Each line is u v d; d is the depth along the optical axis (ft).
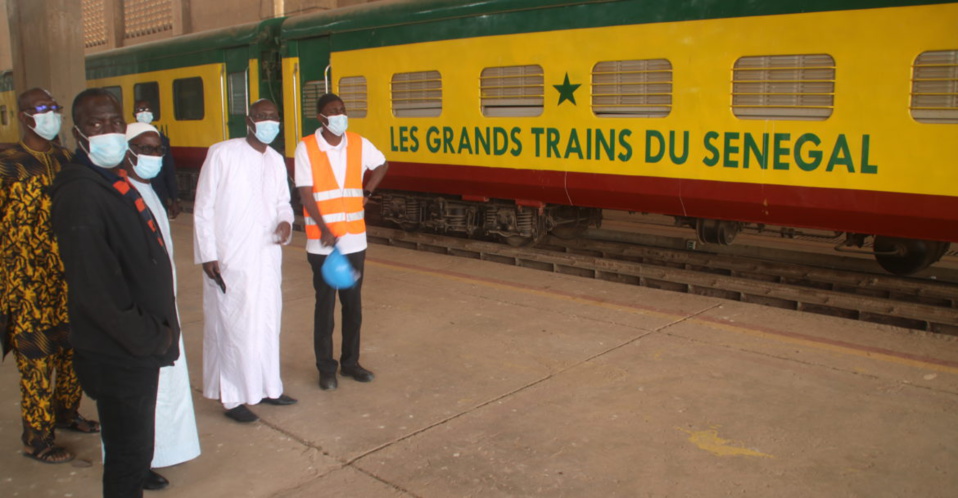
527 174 22.27
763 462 10.67
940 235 15.99
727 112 18.13
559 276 22.66
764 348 15.52
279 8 51.26
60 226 7.33
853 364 14.48
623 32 19.58
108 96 7.73
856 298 17.81
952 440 11.20
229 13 57.62
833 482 10.07
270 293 12.43
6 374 14.71
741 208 18.52
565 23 20.68
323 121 13.17
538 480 10.31
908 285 18.98
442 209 26.94
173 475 10.63
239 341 12.12
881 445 11.10
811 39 16.63
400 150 25.62
